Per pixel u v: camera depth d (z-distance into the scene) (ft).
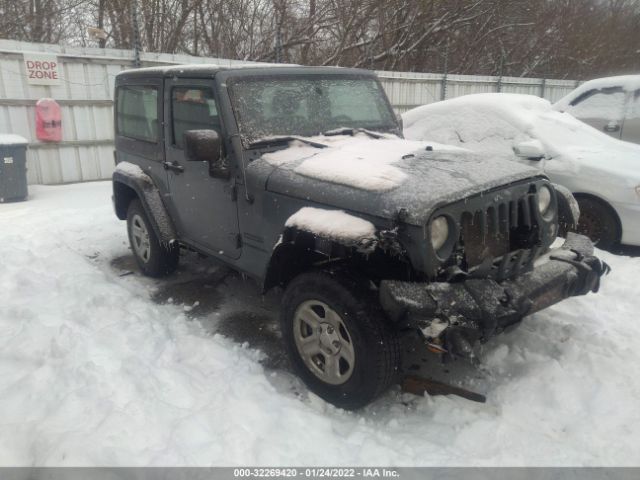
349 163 10.50
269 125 12.25
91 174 29.76
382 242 8.81
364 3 48.88
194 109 12.93
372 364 9.08
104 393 9.64
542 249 10.55
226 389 10.18
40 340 11.46
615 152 19.36
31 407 9.36
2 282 15.01
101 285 14.97
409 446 8.90
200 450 8.41
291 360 10.79
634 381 10.30
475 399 10.06
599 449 8.66
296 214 10.02
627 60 80.84
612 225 17.98
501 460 8.48
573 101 29.12
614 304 13.89
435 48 57.21
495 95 21.88
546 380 10.28
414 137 22.33
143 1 42.11
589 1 74.64
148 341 11.89
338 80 14.08
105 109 29.27
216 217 12.80
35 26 43.65
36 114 26.78
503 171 10.30
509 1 59.47
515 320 9.18
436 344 8.66
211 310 14.37
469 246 9.24
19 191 24.75
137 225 16.71
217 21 46.68
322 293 9.59
